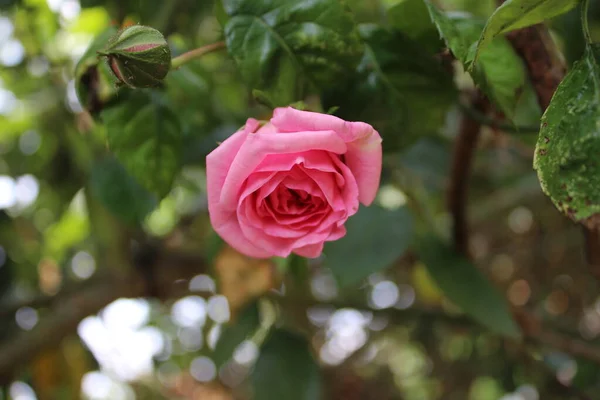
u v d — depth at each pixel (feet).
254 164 1.50
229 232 1.57
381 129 1.75
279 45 1.64
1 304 2.66
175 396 4.88
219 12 1.70
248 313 2.23
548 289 3.75
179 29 2.26
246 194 1.53
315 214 1.57
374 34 1.74
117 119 1.77
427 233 2.15
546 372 2.78
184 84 2.01
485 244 3.85
